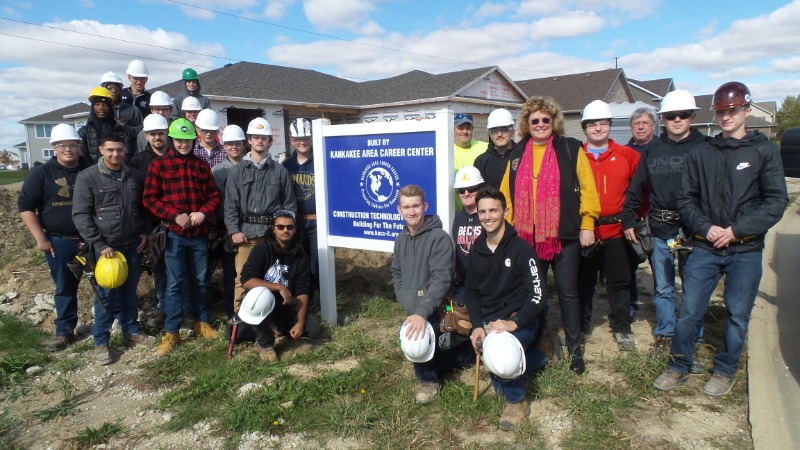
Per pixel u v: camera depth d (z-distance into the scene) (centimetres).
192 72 684
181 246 472
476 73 1936
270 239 471
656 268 434
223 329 518
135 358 466
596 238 445
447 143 438
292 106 1595
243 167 490
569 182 387
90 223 447
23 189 460
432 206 455
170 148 481
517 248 347
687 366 376
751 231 336
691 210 363
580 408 347
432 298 366
